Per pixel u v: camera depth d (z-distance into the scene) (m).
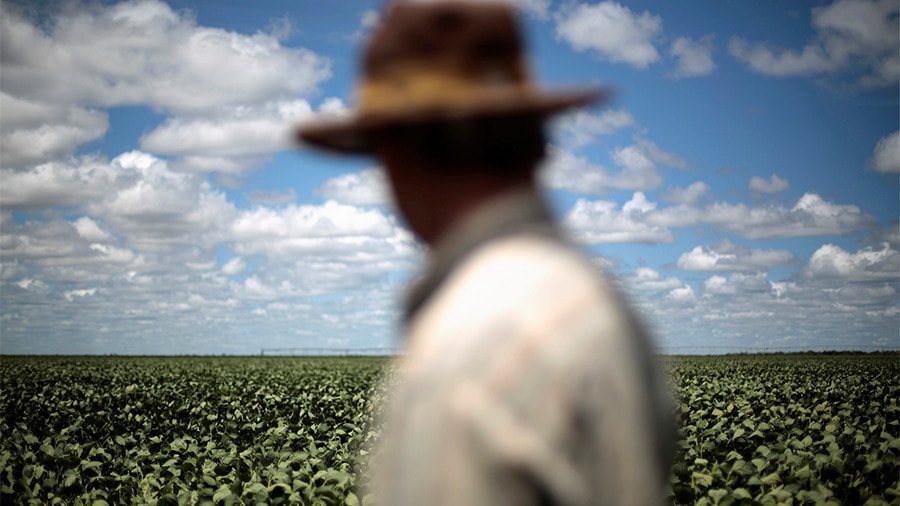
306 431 12.97
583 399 1.11
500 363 1.11
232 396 21.61
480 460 1.08
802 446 9.79
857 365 41.94
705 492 7.77
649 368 1.27
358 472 9.23
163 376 33.75
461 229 1.30
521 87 1.29
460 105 1.25
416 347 1.21
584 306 1.18
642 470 1.14
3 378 32.34
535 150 1.30
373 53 1.32
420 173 1.31
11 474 9.14
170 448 11.39
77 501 8.95
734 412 15.85
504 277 1.20
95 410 19.11
